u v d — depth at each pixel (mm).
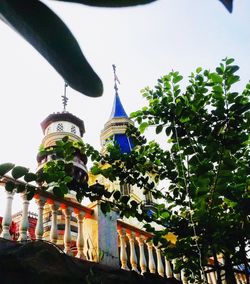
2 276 4117
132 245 6566
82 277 4844
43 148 4539
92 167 4914
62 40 622
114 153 4934
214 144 3711
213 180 3754
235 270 4469
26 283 4254
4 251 4344
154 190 4871
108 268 5410
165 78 4504
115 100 19203
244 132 3844
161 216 4664
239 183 4109
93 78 618
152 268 6574
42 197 5422
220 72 3869
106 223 6113
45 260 4574
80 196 4484
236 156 4223
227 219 4184
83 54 629
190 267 4586
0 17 596
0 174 1832
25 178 3594
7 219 4895
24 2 616
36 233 5145
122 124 16188
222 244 4246
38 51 605
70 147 4375
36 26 613
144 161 4895
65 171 4211
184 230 4387
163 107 4219
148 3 592
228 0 579
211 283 6598
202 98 4176
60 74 610
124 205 4719
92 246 5883
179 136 4078
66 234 5598
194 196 3816
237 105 3814
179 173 4242
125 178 4934
